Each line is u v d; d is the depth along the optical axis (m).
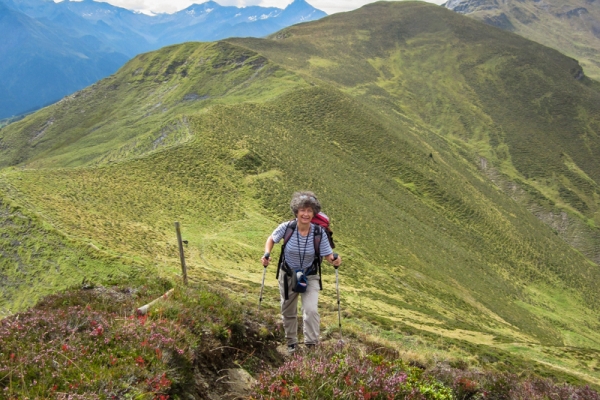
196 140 86.50
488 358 21.81
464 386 7.97
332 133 134.88
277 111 136.62
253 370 7.00
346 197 89.44
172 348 5.64
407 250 75.69
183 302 7.60
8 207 39.62
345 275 51.25
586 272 115.69
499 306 72.12
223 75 196.12
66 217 44.34
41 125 198.88
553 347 33.94
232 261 45.47
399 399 5.60
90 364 4.84
